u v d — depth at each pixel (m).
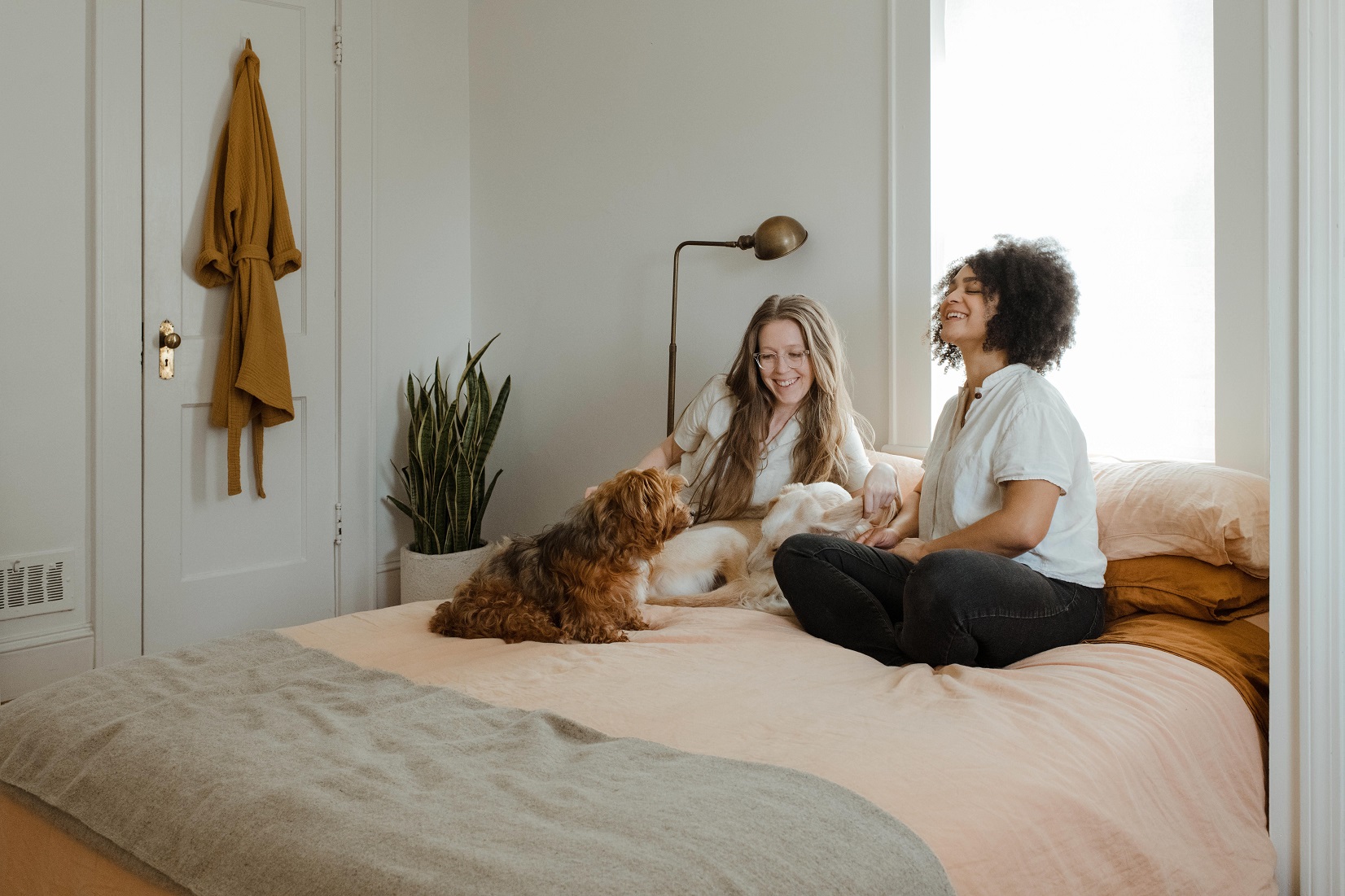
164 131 3.34
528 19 3.86
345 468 3.83
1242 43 2.12
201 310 3.44
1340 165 1.58
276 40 3.59
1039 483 1.81
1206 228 2.27
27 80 3.06
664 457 2.73
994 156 2.62
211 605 3.52
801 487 2.22
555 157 3.77
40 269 3.11
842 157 2.86
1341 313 1.58
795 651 1.74
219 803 1.12
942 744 1.30
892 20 2.71
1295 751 1.63
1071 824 1.22
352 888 0.94
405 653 1.77
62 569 3.19
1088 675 1.62
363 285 3.84
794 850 0.98
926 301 2.68
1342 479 1.58
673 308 3.10
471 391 3.75
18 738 1.41
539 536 2.05
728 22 3.14
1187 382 2.32
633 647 1.78
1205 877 1.39
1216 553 1.86
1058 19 2.48
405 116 3.94
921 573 1.75
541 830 1.00
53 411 3.15
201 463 3.48
